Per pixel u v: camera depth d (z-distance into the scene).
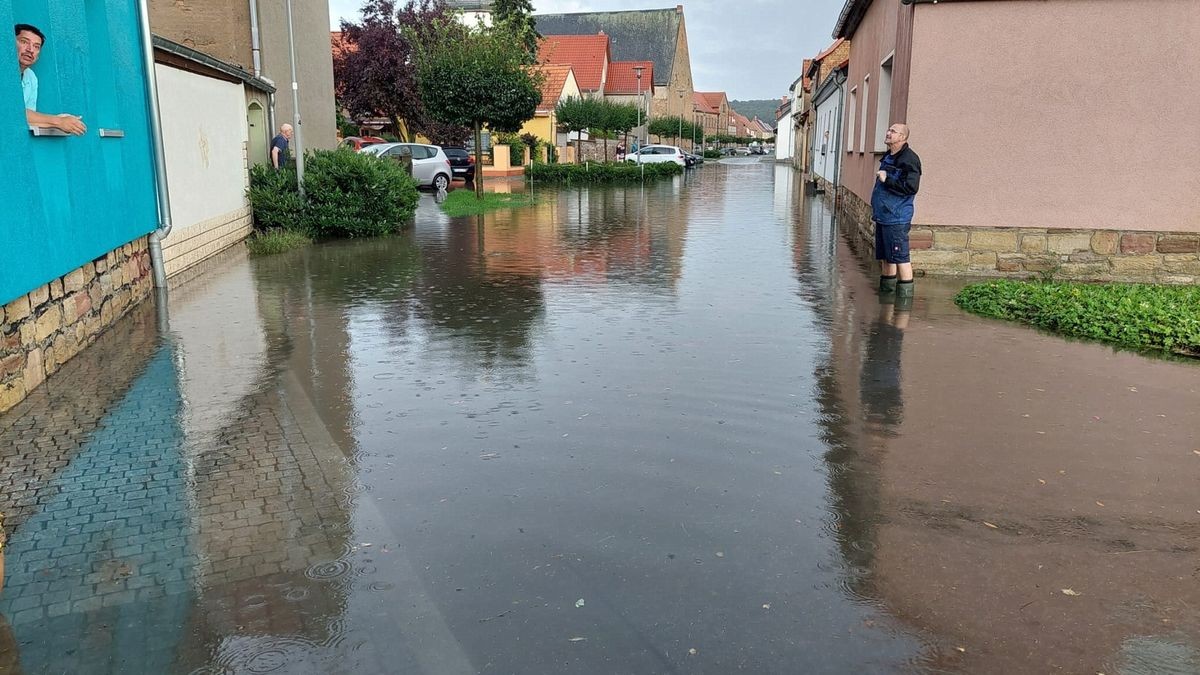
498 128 23.52
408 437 4.83
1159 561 3.45
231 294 9.31
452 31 24.45
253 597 3.14
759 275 10.77
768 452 4.62
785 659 2.77
